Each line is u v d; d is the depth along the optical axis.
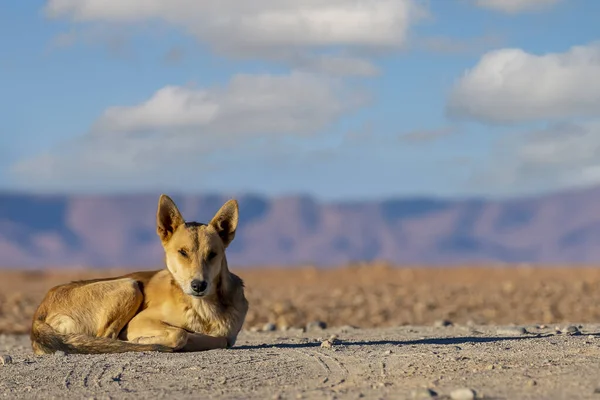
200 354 9.24
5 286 34.59
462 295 24.80
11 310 20.97
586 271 36.38
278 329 15.86
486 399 6.28
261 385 7.36
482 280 34.06
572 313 19.25
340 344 10.39
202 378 7.75
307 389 7.07
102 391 7.37
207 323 9.89
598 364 7.50
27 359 9.41
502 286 28.33
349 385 7.18
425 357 8.38
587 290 25.61
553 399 6.23
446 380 7.10
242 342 11.80
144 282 10.34
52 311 10.21
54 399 7.12
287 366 8.29
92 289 10.17
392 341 10.94
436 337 11.42
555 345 8.94
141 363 8.66
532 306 20.91
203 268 9.62
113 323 10.00
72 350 9.71
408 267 42.56
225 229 10.13
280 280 37.09
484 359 8.07
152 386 7.50
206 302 9.84
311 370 8.04
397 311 20.23
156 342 9.57
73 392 7.39
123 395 7.14
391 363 8.16
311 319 18.67
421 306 20.97
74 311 10.10
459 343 9.82
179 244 9.77
